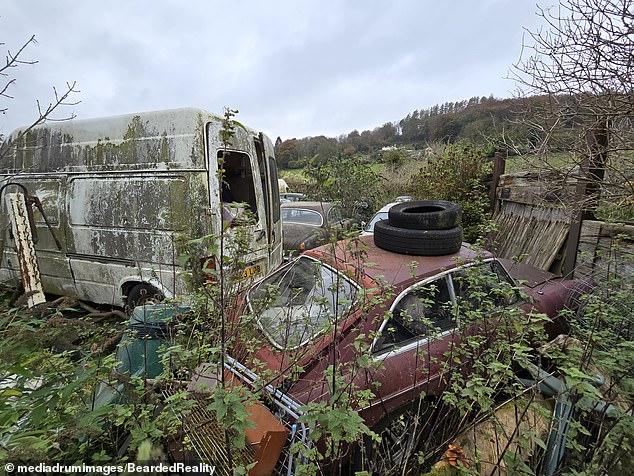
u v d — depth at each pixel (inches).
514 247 219.0
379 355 90.0
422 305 103.3
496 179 260.1
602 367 75.2
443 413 91.0
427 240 119.9
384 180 556.1
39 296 116.6
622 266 117.0
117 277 162.2
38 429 61.6
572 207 142.4
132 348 93.3
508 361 75.0
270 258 187.2
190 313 97.9
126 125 153.1
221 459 62.5
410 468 74.5
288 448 71.0
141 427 60.3
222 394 53.1
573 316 97.2
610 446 63.8
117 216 157.2
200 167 143.3
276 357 90.6
